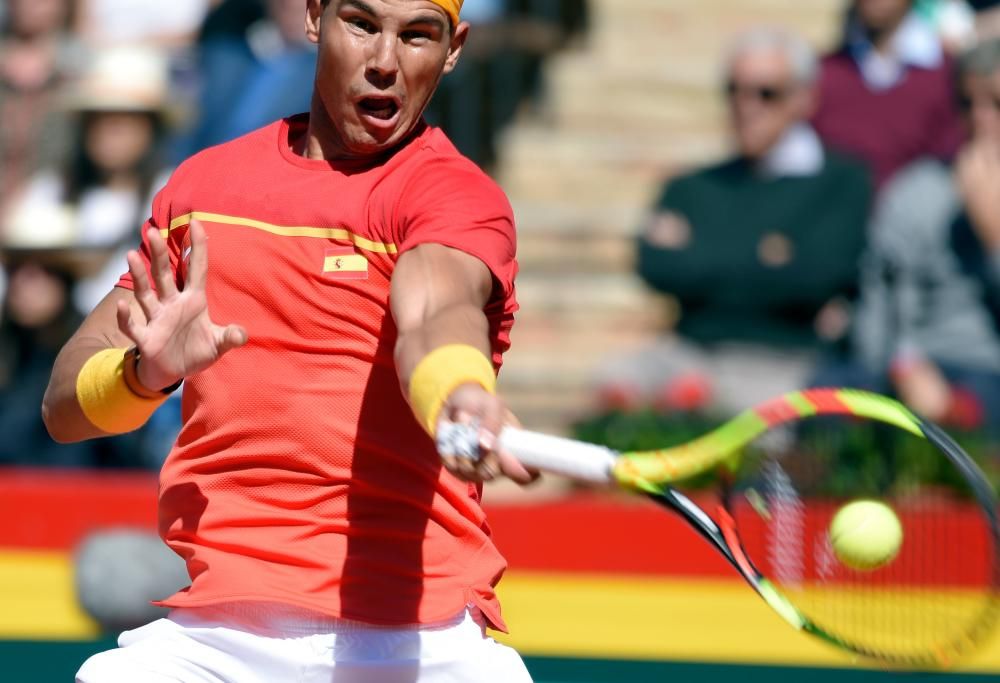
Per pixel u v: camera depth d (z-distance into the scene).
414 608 11.16
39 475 26.00
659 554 23.52
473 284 10.30
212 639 11.28
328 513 11.16
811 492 22.62
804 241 27.11
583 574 23.59
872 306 27.53
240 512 11.22
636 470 9.52
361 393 11.11
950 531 21.77
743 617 23.20
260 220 11.28
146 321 11.18
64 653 22.17
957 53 29.89
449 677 11.25
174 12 34.69
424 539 11.28
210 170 11.76
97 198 29.62
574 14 40.34
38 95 31.39
